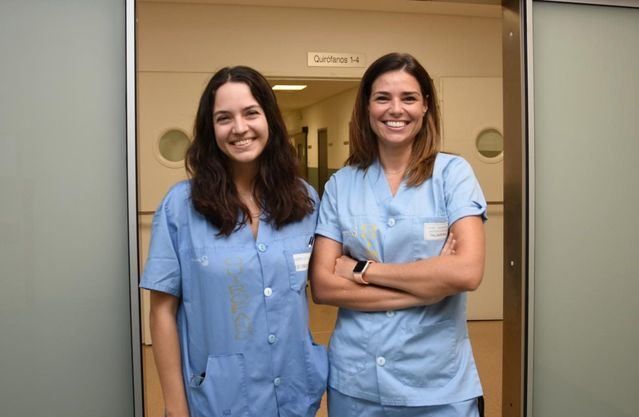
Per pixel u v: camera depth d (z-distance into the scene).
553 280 2.10
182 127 4.06
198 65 4.07
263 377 1.50
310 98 6.87
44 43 1.73
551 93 2.08
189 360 1.52
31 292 1.75
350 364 1.62
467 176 1.65
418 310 1.59
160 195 4.06
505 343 2.17
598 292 2.14
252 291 1.49
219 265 1.47
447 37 4.43
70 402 1.79
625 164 2.14
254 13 4.12
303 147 8.16
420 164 1.65
